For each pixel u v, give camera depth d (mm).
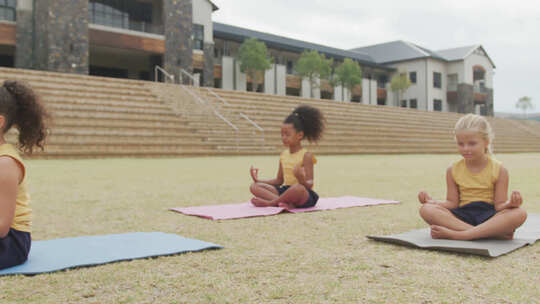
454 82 41500
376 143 19500
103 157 11570
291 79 32938
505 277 1815
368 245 2434
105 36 20266
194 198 4590
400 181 6672
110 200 4387
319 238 2633
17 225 1956
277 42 34188
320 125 4105
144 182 6137
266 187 4031
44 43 18688
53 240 2496
